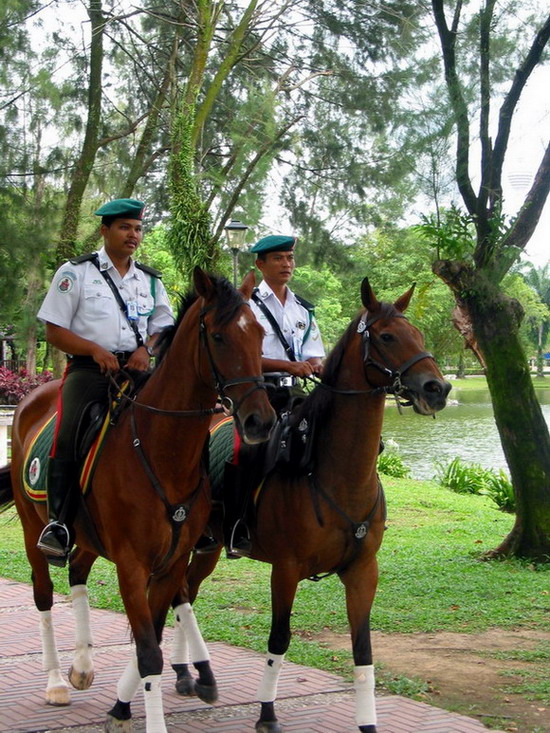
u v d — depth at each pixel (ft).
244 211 57.67
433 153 29.07
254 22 59.98
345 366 15.34
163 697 17.46
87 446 15.47
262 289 18.17
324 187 62.90
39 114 54.95
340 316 128.98
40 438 17.26
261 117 56.95
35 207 55.72
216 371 13.73
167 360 14.80
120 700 14.97
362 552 15.20
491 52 30.96
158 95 63.98
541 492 30.35
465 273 30.09
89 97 61.21
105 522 14.73
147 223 71.72
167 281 106.32
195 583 19.20
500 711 16.62
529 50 30.37
